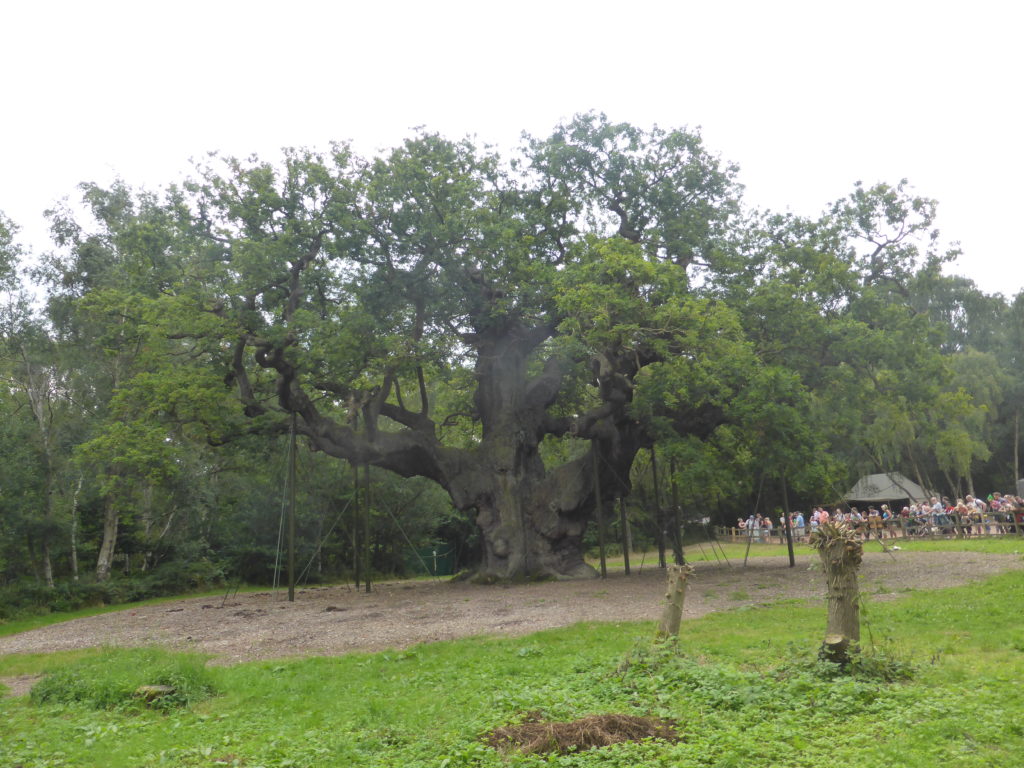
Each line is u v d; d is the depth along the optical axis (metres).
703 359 24.92
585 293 24.17
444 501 49.84
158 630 21.61
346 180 27.97
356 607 24.19
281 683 12.49
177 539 42.12
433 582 35.12
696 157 30.97
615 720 8.13
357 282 27.95
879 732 7.57
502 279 28.20
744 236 31.14
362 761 7.99
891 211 31.44
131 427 27.00
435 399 46.97
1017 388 55.72
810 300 28.75
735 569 29.95
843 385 28.31
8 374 38.91
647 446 32.19
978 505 37.56
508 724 8.59
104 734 9.83
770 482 40.72
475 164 30.06
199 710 11.15
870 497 56.22
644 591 23.33
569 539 30.28
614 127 30.55
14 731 10.41
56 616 30.55
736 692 9.03
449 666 13.20
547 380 31.59
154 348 28.41
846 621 10.12
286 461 41.53
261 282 27.44
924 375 28.50
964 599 16.73
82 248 36.78
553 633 16.02
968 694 8.59
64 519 35.22
